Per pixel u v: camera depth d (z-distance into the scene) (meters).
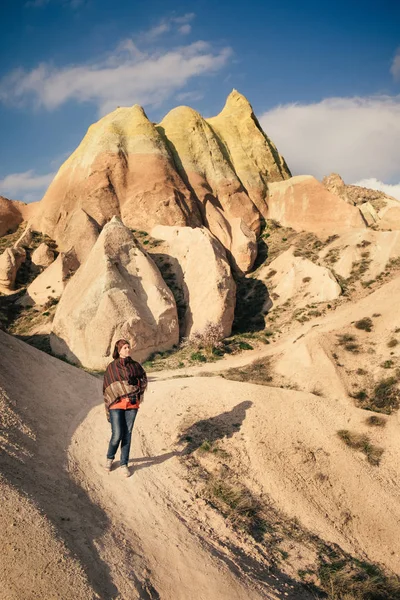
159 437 13.77
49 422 11.34
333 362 26.33
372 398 23.75
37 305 43.88
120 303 31.66
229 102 70.00
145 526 8.55
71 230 50.34
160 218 52.44
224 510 10.77
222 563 8.30
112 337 31.06
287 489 13.02
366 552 11.70
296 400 17.61
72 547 6.81
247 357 32.44
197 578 7.55
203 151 60.62
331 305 38.50
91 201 53.75
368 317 32.22
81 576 6.29
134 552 7.55
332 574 9.72
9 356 13.55
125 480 10.02
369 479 14.43
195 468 12.34
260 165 63.47
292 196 57.66
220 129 66.44
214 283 37.47
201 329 35.19
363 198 69.50
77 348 31.61
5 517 6.73
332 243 49.19
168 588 7.07
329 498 13.30
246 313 42.00
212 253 39.16
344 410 17.73
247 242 49.66
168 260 43.38
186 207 54.53
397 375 24.62
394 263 42.38
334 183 60.38
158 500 9.78
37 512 7.17
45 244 50.12
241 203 57.53
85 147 59.47
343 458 15.05
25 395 12.05
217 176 59.03
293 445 15.05
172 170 56.59
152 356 32.97
